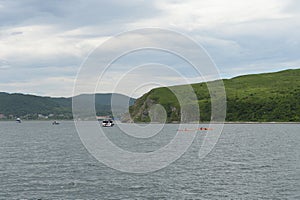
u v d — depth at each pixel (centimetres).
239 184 5103
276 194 4559
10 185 5122
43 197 4512
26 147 10638
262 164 6806
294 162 7031
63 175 5806
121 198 4462
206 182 5256
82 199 4422
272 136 14162
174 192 4719
